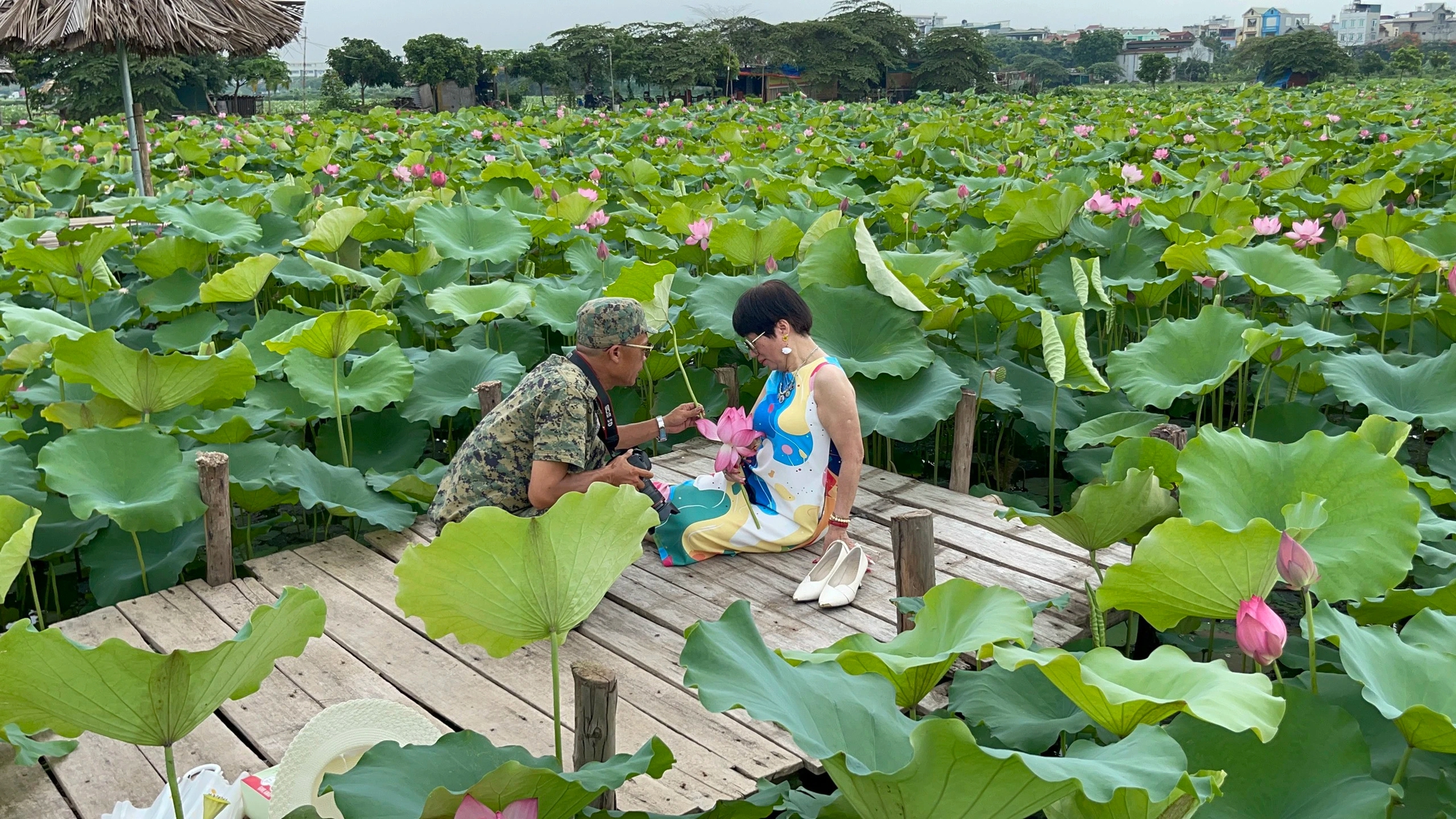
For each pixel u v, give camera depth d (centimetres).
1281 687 224
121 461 380
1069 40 16438
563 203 788
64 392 493
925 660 213
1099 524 284
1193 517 271
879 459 533
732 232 613
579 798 187
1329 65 6931
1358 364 458
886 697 198
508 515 189
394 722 239
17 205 992
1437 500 353
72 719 185
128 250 831
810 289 490
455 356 530
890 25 6112
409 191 1029
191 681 183
